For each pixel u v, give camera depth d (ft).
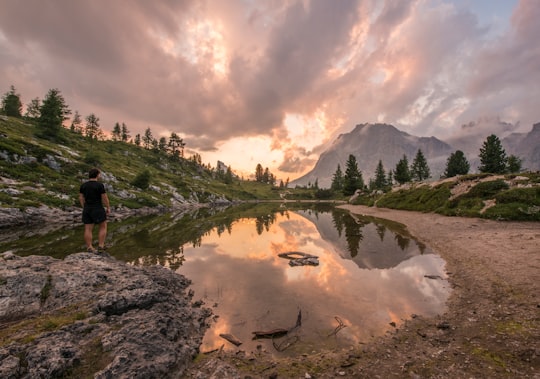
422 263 43.24
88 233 35.27
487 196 97.55
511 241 49.70
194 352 19.21
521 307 23.72
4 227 79.41
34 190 114.21
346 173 346.95
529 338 18.45
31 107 430.20
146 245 57.82
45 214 95.76
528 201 79.92
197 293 31.65
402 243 60.18
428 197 129.39
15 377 12.51
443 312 25.21
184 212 187.11
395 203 157.28
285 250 55.88
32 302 21.44
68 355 14.46
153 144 654.94
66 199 118.42
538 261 36.01
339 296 30.40
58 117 298.35
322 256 50.03
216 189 535.19
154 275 33.04
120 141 602.85
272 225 102.47
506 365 15.88
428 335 20.94
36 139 259.80
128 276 28.96
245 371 17.19
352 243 62.18
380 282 34.83
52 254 44.06
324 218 127.54
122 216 132.67
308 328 23.20
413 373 16.19
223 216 147.84
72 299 22.20
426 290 31.40
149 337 17.03
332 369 17.28
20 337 16.05
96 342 16.08
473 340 19.39
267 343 20.98
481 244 50.52
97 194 35.68
